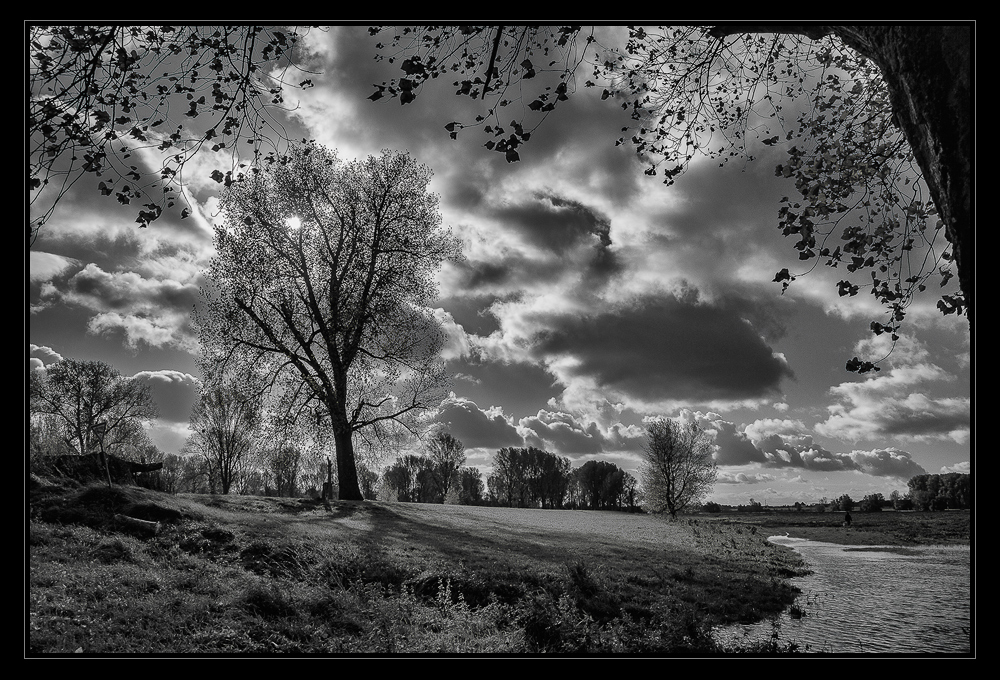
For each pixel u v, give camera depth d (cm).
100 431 3198
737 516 11331
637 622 1577
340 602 1357
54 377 6216
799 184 1039
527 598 1482
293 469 4641
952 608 2025
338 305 4078
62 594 1154
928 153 585
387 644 1135
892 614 1922
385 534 2372
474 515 4106
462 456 11812
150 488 2558
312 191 4009
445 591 1579
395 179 4231
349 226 4153
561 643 1234
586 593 1742
